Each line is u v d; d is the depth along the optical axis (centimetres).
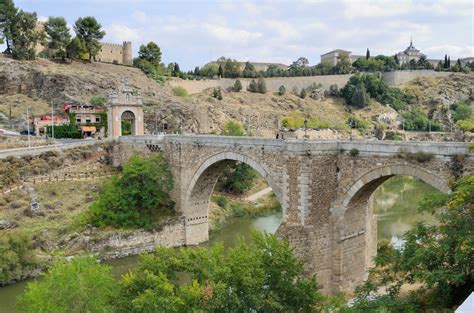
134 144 7831
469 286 2841
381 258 3162
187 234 6612
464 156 3428
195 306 2589
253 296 2756
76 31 15175
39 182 6944
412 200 9469
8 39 13362
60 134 10088
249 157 5216
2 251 4944
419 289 3206
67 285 3011
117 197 6475
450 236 2739
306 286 3034
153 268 2980
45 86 12150
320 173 4300
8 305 4469
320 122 16425
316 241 4319
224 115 14275
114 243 6022
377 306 2931
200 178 6294
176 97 14288
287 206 4425
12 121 10569
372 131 16962
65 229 5984
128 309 2808
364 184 4134
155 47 17400
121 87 8825
